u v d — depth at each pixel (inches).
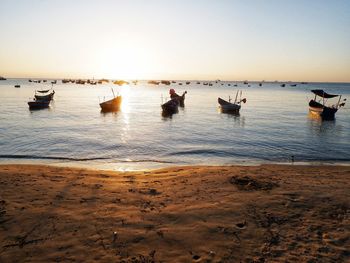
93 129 1286.9
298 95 4537.4
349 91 6018.7
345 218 336.2
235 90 6146.7
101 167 693.3
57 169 603.5
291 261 254.2
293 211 354.9
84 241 287.3
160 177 537.6
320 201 386.9
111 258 258.8
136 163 743.1
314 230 309.0
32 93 3902.6
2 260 254.2
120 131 1246.3
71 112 1943.9
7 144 946.7
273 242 285.4
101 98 3312.0
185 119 1681.8
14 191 422.3
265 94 4773.6
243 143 1022.4
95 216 343.9
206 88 7155.5
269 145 991.0
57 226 316.8
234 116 1846.7
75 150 883.4
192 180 501.7
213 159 796.6
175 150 905.5
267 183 470.6
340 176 556.4
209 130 1302.9
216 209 361.1
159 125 1441.9
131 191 439.2
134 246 278.7
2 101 2632.9
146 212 355.9
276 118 1761.8
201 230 308.2
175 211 357.4
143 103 2812.5
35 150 872.3
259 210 357.7
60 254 264.5
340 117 1856.5
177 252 268.5
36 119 1574.8
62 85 7578.7
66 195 414.3
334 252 268.1
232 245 279.9
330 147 961.5
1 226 313.9
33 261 253.3
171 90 2669.8
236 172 567.5
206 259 257.4
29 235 297.0
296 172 597.6
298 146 976.3
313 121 1641.2
